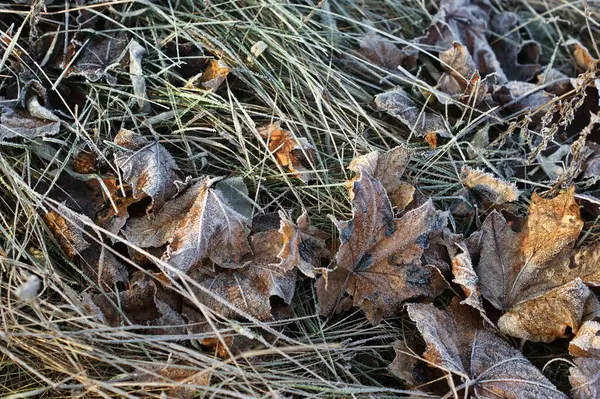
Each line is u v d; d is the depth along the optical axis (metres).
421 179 0.99
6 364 0.89
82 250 0.93
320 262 0.94
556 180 0.99
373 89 1.05
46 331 0.89
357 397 0.89
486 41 1.10
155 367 0.88
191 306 0.91
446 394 0.88
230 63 1.00
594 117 0.95
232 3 1.03
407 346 0.91
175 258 0.90
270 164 0.98
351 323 0.93
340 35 1.06
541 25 1.17
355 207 0.92
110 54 0.99
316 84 1.00
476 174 0.97
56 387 0.85
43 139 0.94
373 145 1.00
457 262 0.92
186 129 0.97
